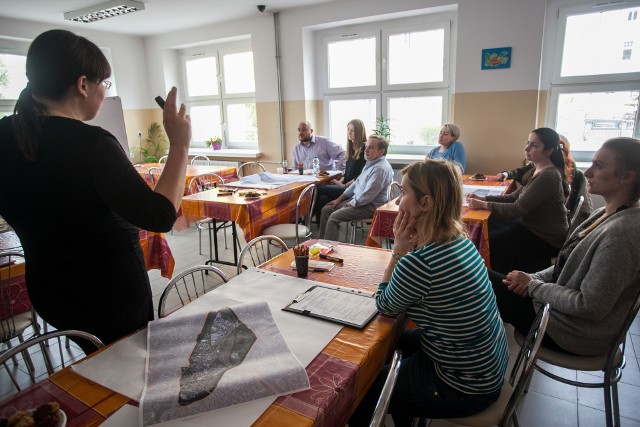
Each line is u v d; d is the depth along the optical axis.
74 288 1.06
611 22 3.65
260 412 0.79
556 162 2.37
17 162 0.98
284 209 3.25
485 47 4.00
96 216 1.02
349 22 4.75
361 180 3.50
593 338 1.34
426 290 1.06
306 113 5.20
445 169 1.12
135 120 6.34
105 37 5.82
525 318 1.56
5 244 2.08
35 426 0.72
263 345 1.01
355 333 1.09
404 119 4.94
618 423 1.50
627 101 3.76
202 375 0.89
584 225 1.55
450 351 1.09
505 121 4.07
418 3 4.22
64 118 0.98
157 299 2.79
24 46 5.15
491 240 2.45
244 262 3.47
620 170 1.31
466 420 1.13
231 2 4.49
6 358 0.94
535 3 3.72
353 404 0.95
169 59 6.30
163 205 0.96
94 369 0.94
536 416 1.69
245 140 6.18
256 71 5.37
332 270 1.54
